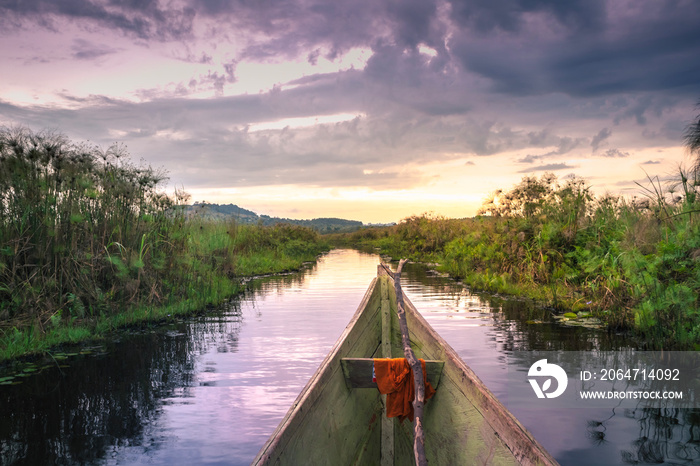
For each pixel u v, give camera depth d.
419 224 31.83
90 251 10.17
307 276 20.50
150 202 12.52
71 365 7.14
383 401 4.65
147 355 7.64
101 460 4.23
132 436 4.71
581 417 4.96
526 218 15.21
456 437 3.72
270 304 12.59
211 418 5.14
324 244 54.97
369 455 4.37
